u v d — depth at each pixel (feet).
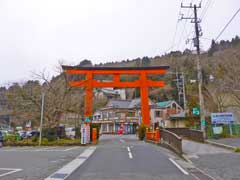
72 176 33.01
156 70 126.62
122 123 246.06
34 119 119.03
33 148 80.74
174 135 64.23
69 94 121.70
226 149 64.08
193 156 52.49
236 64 122.72
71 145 92.89
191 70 188.75
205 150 62.59
